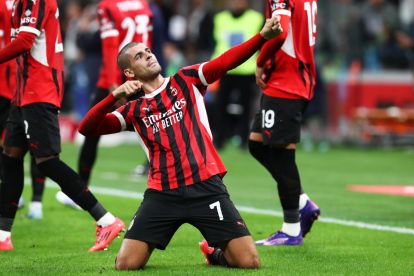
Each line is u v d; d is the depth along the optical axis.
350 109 54.62
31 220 25.06
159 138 17.94
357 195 31.88
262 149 21.38
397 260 19.08
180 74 18.25
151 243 17.69
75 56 55.69
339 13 57.78
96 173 38.47
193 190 17.67
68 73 56.56
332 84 54.16
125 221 25.08
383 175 39.22
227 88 47.56
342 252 20.14
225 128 49.03
